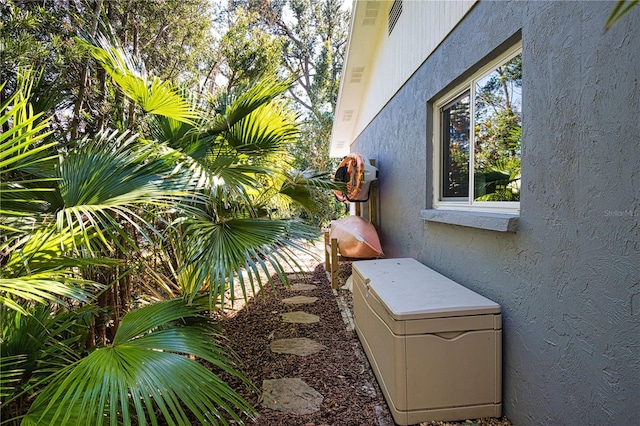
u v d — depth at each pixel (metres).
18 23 2.36
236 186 2.60
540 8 1.74
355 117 8.34
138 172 2.09
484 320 2.05
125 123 3.20
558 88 1.62
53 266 1.76
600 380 1.41
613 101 1.33
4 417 1.67
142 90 2.56
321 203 4.04
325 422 2.16
